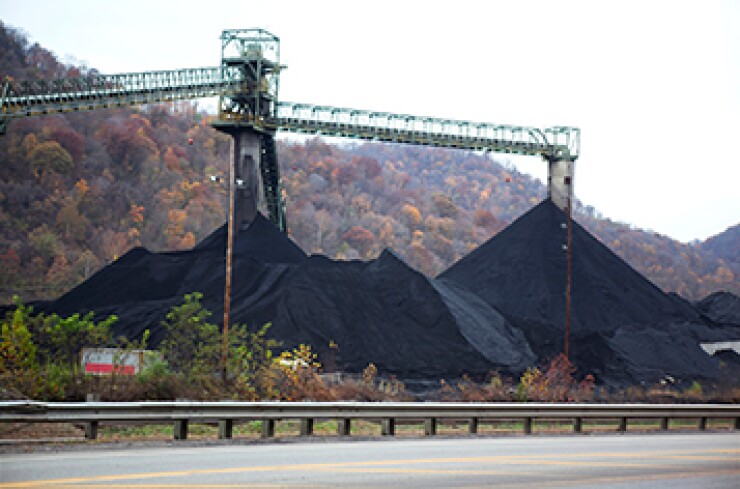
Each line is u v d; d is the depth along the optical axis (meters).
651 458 18.52
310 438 22.03
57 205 173.38
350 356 70.25
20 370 29.17
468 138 99.12
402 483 13.48
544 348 85.12
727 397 50.97
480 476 14.51
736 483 14.62
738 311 118.19
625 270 106.81
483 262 107.00
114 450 18.31
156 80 85.12
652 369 82.69
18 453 17.56
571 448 20.70
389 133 95.69
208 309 76.06
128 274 86.19
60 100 78.69
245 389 33.69
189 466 15.15
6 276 144.12
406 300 82.56
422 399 38.91
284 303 73.69
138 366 38.47
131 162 197.12
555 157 106.06
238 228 92.50
